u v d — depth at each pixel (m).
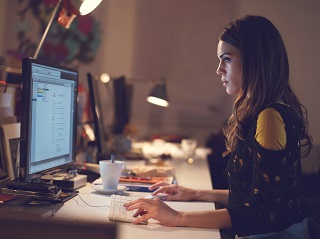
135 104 5.07
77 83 1.80
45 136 1.51
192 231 1.20
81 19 5.10
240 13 4.95
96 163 2.37
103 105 4.94
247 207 1.22
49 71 1.50
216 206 1.68
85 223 0.60
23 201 1.33
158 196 1.63
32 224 0.61
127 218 1.27
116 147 2.97
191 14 5.03
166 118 5.04
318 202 1.93
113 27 5.11
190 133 5.02
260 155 1.22
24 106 1.34
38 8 5.08
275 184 1.20
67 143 1.73
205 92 5.02
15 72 2.18
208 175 2.33
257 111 1.32
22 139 1.35
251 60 1.33
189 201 1.63
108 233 0.59
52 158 1.58
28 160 1.37
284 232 1.27
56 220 0.61
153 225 1.25
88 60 5.12
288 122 1.25
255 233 1.22
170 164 2.73
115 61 5.12
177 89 5.05
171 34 5.05
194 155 3.29
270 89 1.33
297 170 1.26
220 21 5.00
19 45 5.09
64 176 1.80
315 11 4.78
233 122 1.57
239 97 1.37
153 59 5.09
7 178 1.49
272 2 4.87
